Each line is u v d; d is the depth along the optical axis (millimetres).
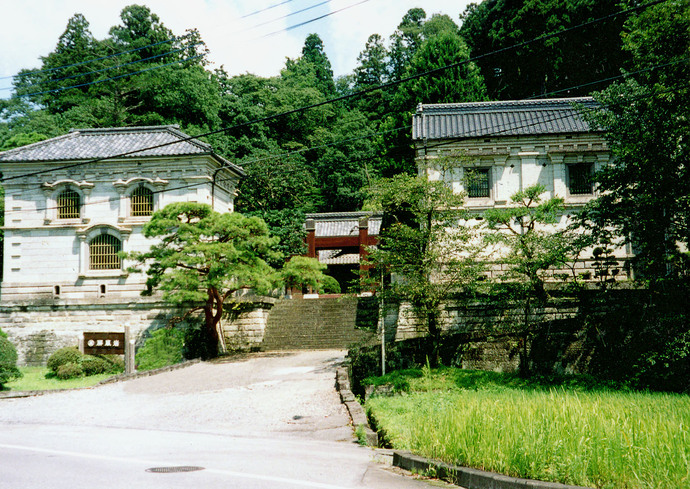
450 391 16031
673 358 16609
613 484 5516
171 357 26016
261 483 6488
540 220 20641
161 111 48406
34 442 10539
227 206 33875
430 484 6652
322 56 75062
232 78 60594
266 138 51625
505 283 20859
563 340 20859
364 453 9484
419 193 20812
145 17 54281
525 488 5797
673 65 16312
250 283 25547
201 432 12766
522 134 27766
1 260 42469
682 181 16531
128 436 11742
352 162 50344
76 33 54188
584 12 38781
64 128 46656
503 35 41688
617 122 18109
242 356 26391
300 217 40125
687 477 5238
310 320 30000
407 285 20703
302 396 16812
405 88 42844
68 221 31125
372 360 21047
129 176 30906
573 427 6934
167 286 24906
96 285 30656
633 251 26641
